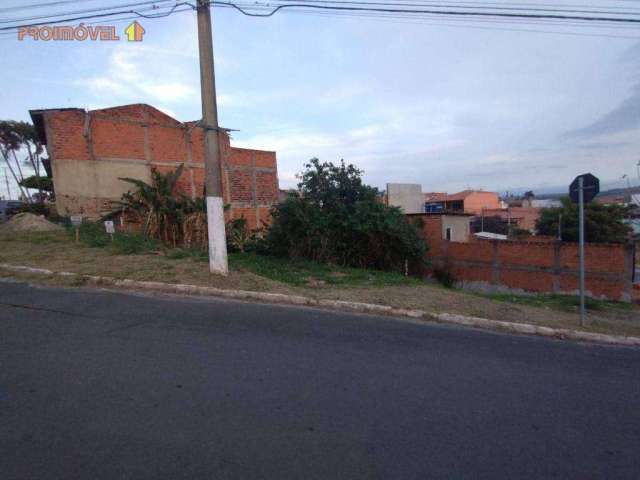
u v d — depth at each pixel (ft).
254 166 58.23
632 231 92.79
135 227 42.80
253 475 7.67
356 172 40.04
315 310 20.75
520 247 44.32
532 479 8.13
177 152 49.32
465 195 168.04
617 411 11.52
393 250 39.65
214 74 24.35
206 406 10.19
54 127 41.83
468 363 14.66
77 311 17.65
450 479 7.95
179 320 17.21
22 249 30.07
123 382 11.28
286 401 10.73
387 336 17.17
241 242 39.60
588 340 19.83
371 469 8.07
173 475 7.55
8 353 12.97
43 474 7.41
